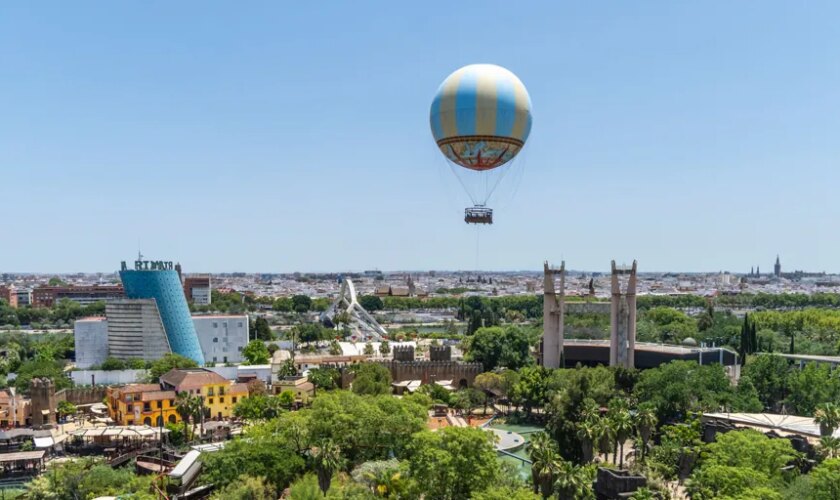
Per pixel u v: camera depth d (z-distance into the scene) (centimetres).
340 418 12550
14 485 13838
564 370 19562
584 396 14738
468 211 15975
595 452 14712
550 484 10244
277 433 12519
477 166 15675
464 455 9788
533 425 18600
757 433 11700
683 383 16250
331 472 11025
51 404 18600
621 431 12950
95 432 16050
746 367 19938
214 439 16438
